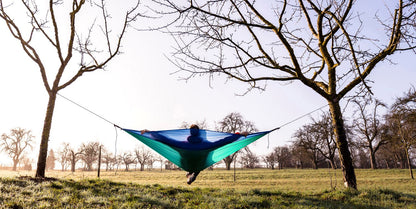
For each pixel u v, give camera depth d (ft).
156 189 39.63
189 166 20.53
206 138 19.54
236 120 204.13
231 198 35.12
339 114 39.81
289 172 160.45
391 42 31.30
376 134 163.63
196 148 18.72
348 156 39.58
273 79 35.55
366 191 37.70
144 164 325.01
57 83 45.11
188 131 19.77
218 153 20.52
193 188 42.70
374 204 32.14
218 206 30.94
